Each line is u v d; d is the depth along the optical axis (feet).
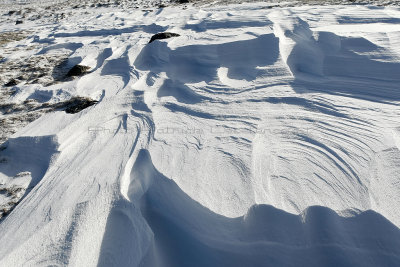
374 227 7.30
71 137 12.56
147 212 8.59
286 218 7.86
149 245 7.56
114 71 21.20
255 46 19.25
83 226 8.07
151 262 7.16
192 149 11.09
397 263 6.49
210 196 8.86
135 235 7.77
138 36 30.68
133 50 23.32
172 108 14.47
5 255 7.47
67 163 11.14
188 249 7.53
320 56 17.40
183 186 9.30
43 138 12.35
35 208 9.02
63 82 20.52
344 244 7.01
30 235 7.97
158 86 17.35
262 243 7.36
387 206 7.77
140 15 45.14
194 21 31.71
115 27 36.63
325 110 12.22
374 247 6.89
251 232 7.68
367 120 11.19
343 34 18.76
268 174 9.38
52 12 59.98
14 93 19.01
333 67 15.96
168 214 8.45
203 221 8.13
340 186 8.64
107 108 15.05
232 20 27.09
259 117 12.49
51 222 8.30
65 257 7.25
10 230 8.29
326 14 25.32
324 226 7.47
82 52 26.48
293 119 11.97
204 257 7.30
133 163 10.80
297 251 7.08
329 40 18.84
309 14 26.32
